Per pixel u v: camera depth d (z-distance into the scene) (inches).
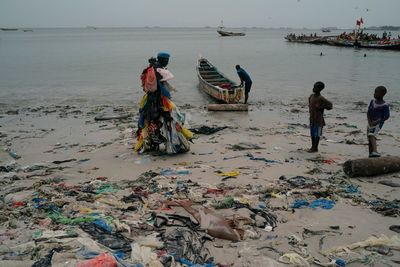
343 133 482.6
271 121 561.9
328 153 381.4
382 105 323.6
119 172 325.4
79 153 395.5
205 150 390.6
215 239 196.2
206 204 241.4
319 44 3189.0
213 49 2511.1
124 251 178.4
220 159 357.4
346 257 178.5
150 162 351.3
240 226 210.1
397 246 187.5
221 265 171.2
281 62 1535.4
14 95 804.6
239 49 2522.1
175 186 278.5
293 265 171.5
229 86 704.4
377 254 181.0
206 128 483.8
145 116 367.9
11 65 1391.5
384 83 941.2
